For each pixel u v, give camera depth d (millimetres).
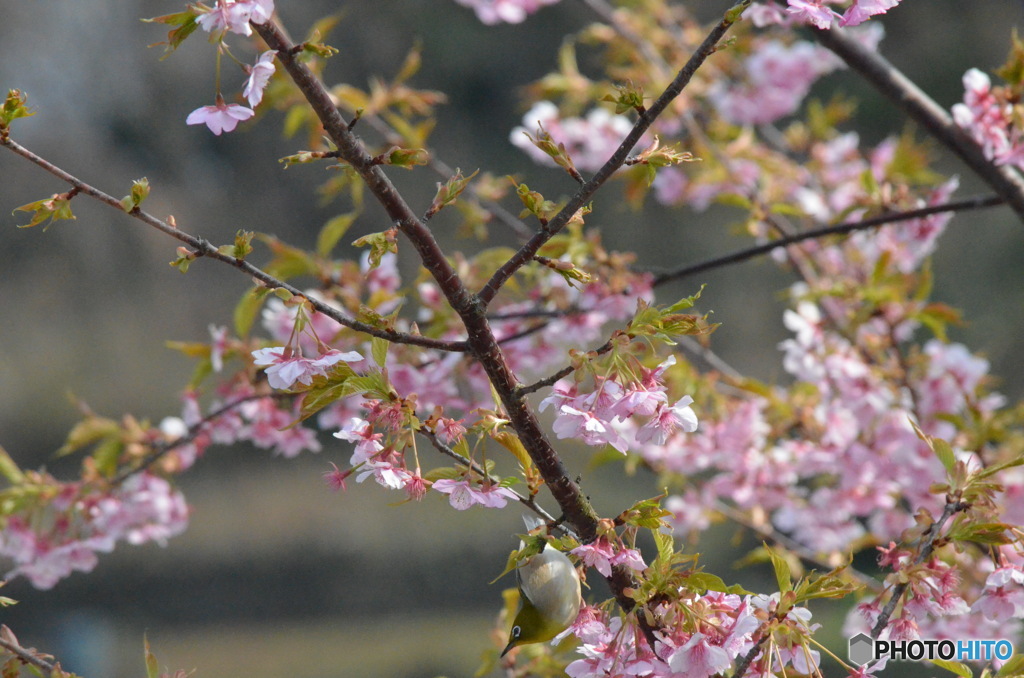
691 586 4727
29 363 20906
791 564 5312
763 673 4727
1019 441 5215
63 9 22656
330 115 4719
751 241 21422
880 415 5484
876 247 6113
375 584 18562
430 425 4738
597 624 4754
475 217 6070
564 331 5227
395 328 4738
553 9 23812
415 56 5742
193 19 4676
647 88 6586
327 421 5234
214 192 23734
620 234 21688
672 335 4738
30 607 17875
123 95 23172
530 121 7129
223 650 16625
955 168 18562
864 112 19234
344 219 5258
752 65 7098
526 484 4766
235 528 19750
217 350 5227
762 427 5840
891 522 6164
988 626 5168
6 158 21875
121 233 22672
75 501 5207
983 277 18344
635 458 5758
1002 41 19891
